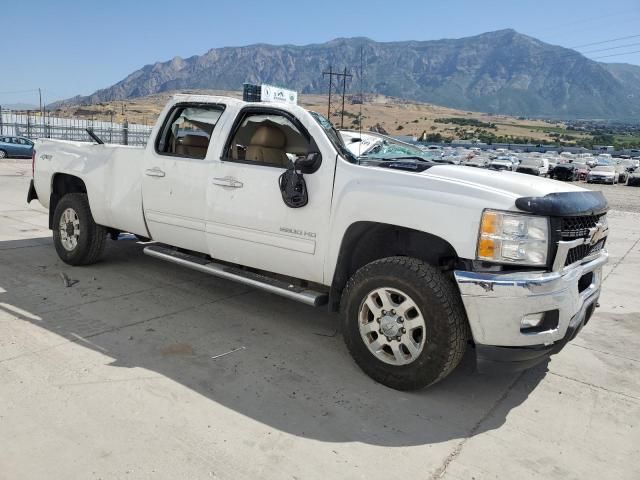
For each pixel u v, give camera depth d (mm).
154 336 4328
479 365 3449
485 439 3150
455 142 144500
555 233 3355
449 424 3297
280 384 3654
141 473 2641
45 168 6387
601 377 4125
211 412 3242
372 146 5301
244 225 4406
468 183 3496
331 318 5047
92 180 5699
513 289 3230
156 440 2918
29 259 6461
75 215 6047
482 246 3314
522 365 3420
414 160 4809
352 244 3936
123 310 4875
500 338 3314
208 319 4797
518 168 52406
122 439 2908
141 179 5176
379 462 2859
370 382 3768
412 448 3010
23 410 3127
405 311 3564
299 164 3963
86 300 5078
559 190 3662
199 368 3812
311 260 4086
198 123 5004
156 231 5172
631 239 11422
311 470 2750
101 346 4070
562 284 3389
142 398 3348
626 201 25719
